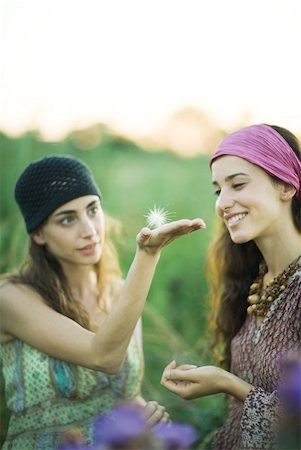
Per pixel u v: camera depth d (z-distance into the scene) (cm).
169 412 300
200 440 284
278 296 208
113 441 118
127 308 207
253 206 203
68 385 229
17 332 233
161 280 414
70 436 140
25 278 241
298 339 198
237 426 214
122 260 395
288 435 124
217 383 201
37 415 230
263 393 194
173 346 328
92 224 234
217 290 247
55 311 233
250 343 212
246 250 238
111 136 519
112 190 463
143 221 431
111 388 236
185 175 507
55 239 234
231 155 206
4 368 240
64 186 232
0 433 279
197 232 440
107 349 215
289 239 209
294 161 208
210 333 264
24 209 242
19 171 425
